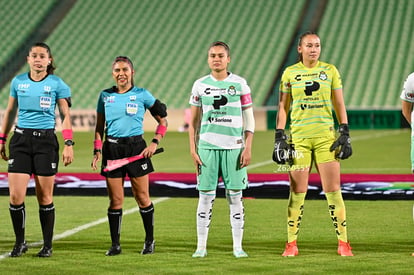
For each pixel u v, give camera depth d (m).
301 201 20.52
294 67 20.70
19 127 20.31
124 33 106.94
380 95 91.25
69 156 20.55
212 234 24.20
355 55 97.94
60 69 100.81
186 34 105.81
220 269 18.55
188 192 34.69
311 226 25.42
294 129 20.64
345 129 20.34
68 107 20.83
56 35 106.94
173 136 76.75
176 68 99.81
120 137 20.81
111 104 20.84
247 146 20.23
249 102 20.34
